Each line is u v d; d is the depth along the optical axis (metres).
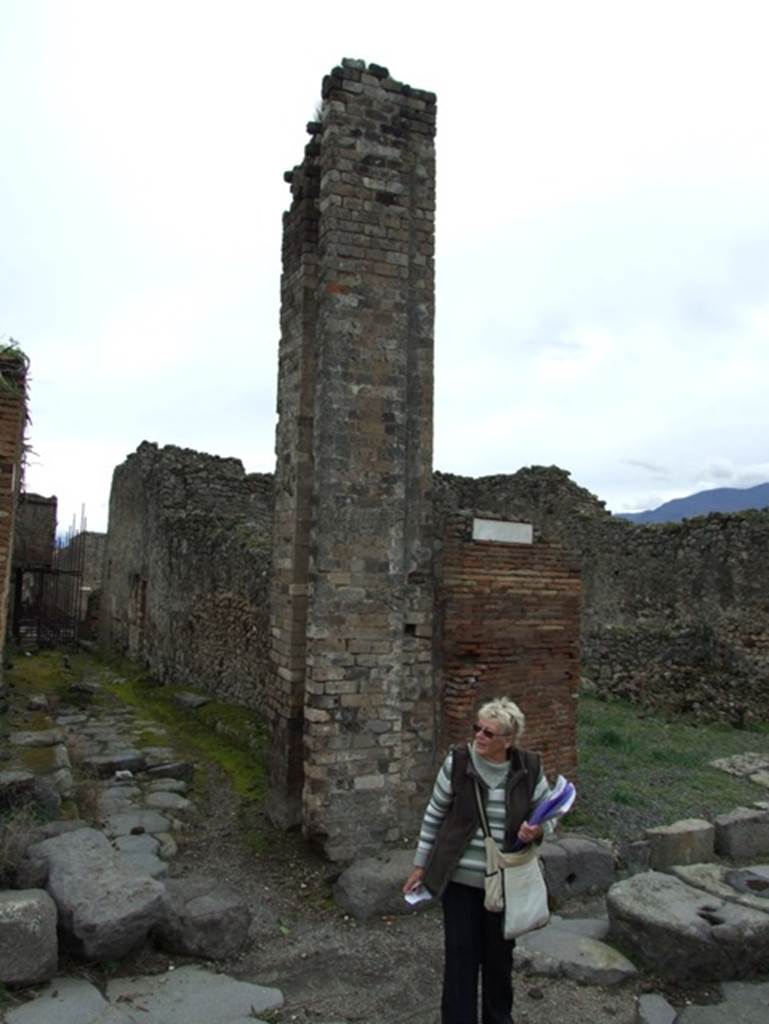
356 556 8.05
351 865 7.35
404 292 8.38
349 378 8.09
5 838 6.53
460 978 4.32
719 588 20.61
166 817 9.18
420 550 8.41
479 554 8.89
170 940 5.82
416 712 8.35
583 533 24.42
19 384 9.73
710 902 6.14
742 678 16.97
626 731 14.41
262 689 13.89
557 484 25.59
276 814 8.73
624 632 18.06
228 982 5.47
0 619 9.56
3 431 9.53
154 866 7.54
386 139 8.40
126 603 24.23
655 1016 5.13
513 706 4.57
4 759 9.60
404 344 8.38
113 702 16.83
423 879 4.44
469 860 4.41
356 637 8.01
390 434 8.27
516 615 9.19
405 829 8.15
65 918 5.53
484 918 4.49
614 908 6.10
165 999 5.20
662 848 7.93
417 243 8.53
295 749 8.57
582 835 8.09
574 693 9.80
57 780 8.95
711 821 9.23
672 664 17.25
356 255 8.18
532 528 9.48
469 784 4.50
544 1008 5.25
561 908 7.05
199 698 15.83
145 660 21.64
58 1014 4.85
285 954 6.07
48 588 28.05
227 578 16.02
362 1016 5.20
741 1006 5.34
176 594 19.16
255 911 6.86
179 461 21.64
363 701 8.01
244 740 12.62
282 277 9.32
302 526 8.61
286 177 9.43
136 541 23.53
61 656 24.12
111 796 9.94
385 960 6.01
